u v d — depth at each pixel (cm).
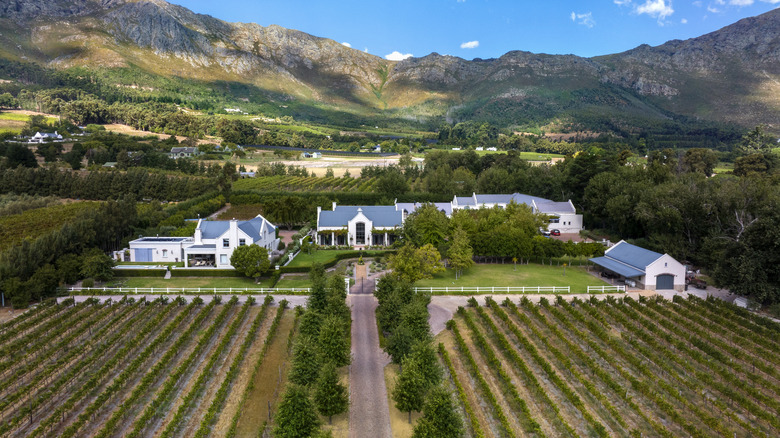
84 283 8006
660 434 3966
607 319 6694
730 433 3806
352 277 8775
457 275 9031
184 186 16200
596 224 14012
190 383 4819
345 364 5016
